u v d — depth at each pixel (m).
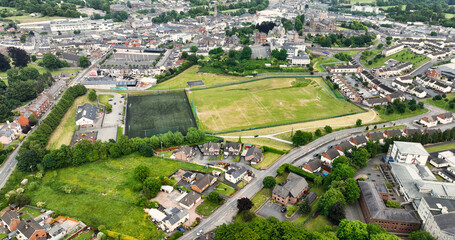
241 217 175.50
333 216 165.12
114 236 161.75
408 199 180.12
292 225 156.12
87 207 182.25
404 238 159.62
